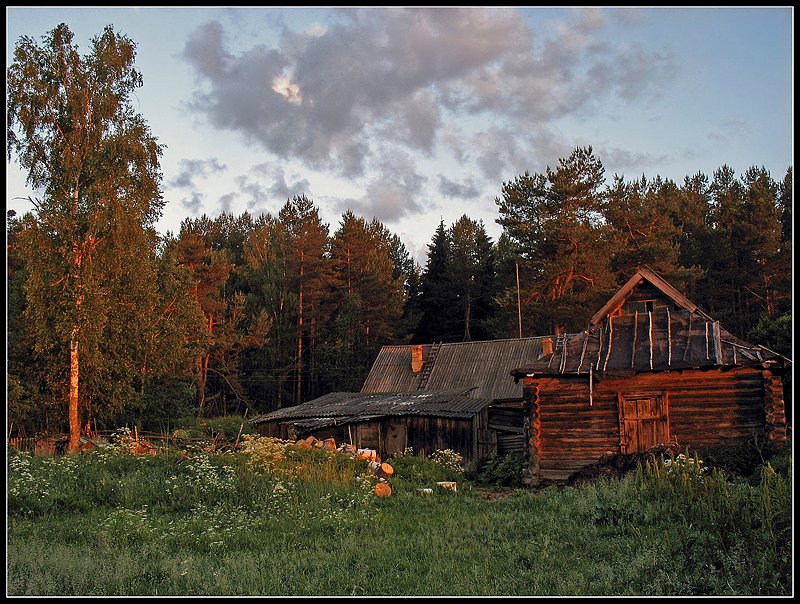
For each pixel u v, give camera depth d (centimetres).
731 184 6344
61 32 3153
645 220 5275
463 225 7856
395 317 6366
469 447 2903
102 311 3095
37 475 1706
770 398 2117
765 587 950
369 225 7944
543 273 5109
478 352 3991
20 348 3484
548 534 1341
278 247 7044
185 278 4366
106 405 3469
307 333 6325
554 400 2364
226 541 1338
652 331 2364
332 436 3084
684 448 2119
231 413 6122
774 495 1238
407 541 1331
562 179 5119
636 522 1358
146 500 1648
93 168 3094
